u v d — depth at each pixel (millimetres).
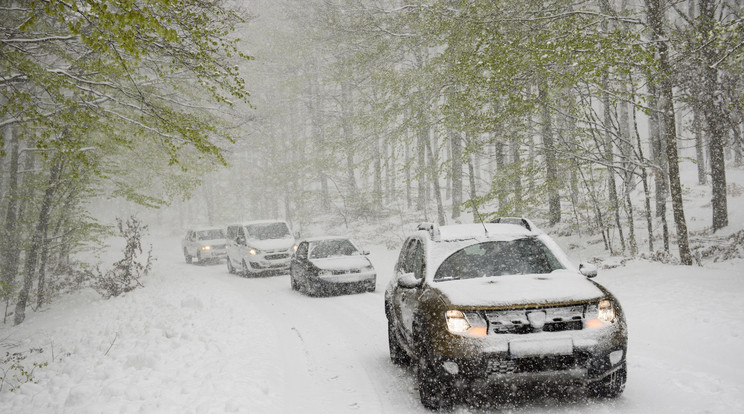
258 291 15039
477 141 14281
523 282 4867
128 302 14492
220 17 9305
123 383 6090
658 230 16484
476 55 11164
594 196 14695
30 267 15836
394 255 21562
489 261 5441
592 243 16344
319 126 33219
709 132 12883
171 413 4848
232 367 6410
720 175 14914
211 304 12125
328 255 14219
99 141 13242
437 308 4652
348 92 32875
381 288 14461
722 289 8430
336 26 23047
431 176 22781
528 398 4844
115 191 16828
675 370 5383
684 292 8664
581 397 4789
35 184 15961
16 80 8031
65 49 9688
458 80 12852
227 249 22188
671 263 11391
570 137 13688
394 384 5672
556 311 4434
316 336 8469
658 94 13047
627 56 9633
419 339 4871
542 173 13820
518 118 13188
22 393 6730
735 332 6367
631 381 5188
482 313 4430
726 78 10656
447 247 5691
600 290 4730
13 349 11281
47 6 6039
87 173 15766
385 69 19141
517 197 13852
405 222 28812
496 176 13852
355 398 5258
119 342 9312
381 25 20469
